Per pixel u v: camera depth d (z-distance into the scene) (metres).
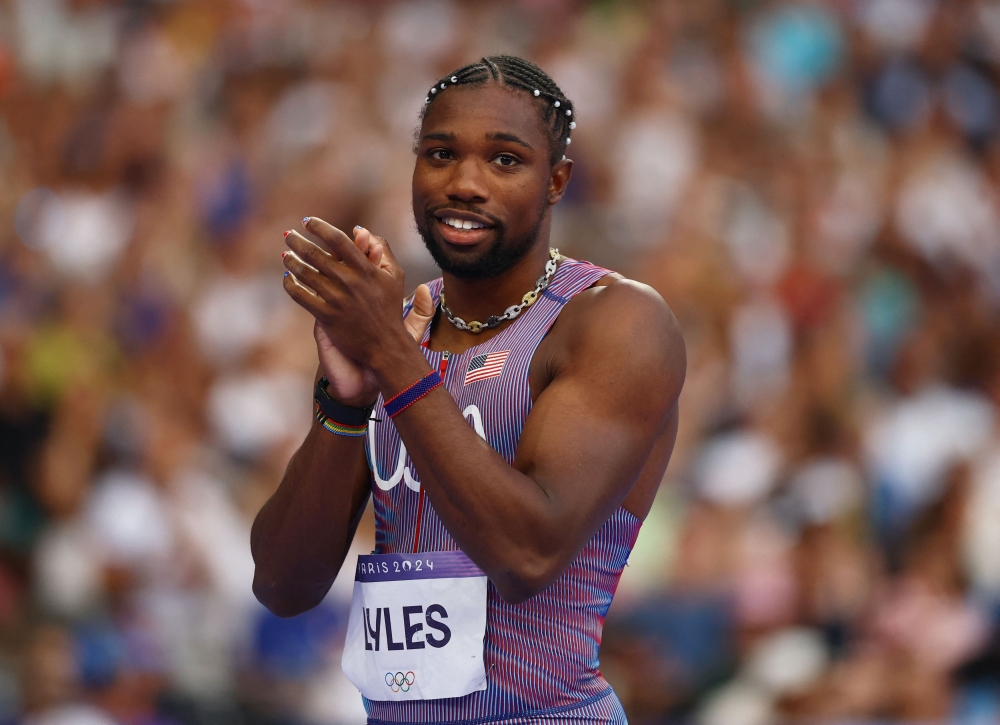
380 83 28.97
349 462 6.95
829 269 24.19
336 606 18.09
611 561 7.32
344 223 26.00
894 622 17.58
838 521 18.56
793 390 21.53
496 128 6.89
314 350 23.20
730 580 18.20
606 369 6.68
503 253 7.01
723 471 19.67
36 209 26.98
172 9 31.38
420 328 6.94
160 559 19.38
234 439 21.64
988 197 28.31
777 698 17.03
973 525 18.17
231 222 26.66
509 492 6.16
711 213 25.81
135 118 28.77
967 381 22.78
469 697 6.93
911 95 29.88
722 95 29.02
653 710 17.28
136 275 25.08
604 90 28.42
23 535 20.39
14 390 22.34
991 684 17.00
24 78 30.53
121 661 17.95
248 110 29.16
